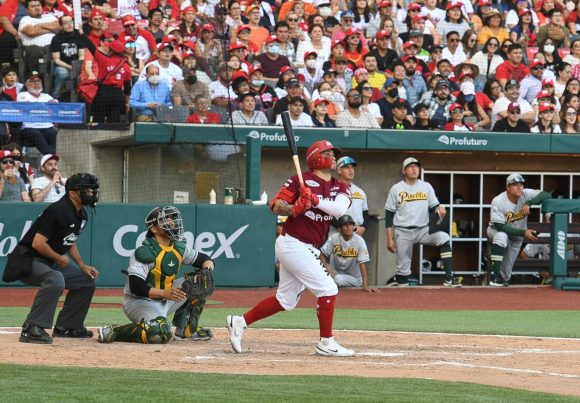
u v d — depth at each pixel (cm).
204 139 4516
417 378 1953
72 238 2503
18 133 4447
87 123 4503
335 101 5003
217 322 3150
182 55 4669
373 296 4147
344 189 2344
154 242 2522
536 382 1994
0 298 3791
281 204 2286
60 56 4566
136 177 4675
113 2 4975
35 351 2298
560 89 5609
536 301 4134
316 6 5566
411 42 5344
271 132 4644
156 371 1975
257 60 5097
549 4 6050
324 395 1700
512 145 4984
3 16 4634
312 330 2972
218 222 4341
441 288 4544
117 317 3231
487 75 5475
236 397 1655
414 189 4578
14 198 4266
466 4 5862
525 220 4647
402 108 4994
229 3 5209
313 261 2308
